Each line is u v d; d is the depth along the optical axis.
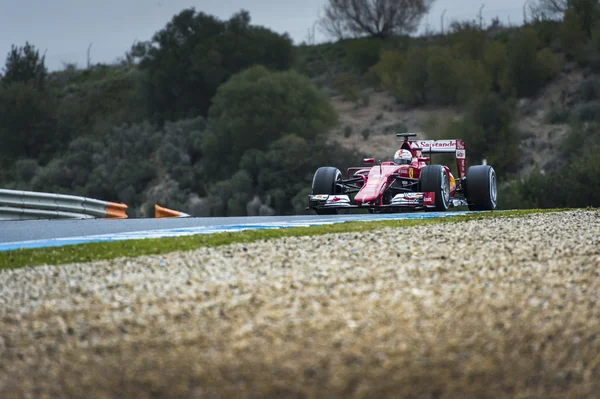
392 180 49.81
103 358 15.84
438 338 16.30
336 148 175.38
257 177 172.25
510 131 179.25
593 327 17.06
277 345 16.03
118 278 23.81
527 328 16.97
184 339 16.67
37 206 56.34
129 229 41.50
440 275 22.78
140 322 18.09
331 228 35.69
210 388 14.16
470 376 14.53
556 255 26.25
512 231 33.34
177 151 189.88
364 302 19.28
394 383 14.20
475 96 189.38
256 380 14.40
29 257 28.59
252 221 46.34
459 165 54.88
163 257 27.67
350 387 14.06
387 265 24.64
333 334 16.61
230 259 26.70
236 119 182.38
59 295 21.67
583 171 137.62
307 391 13.95
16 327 18.36
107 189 187.12
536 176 142.00
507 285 21.19
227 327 17.39
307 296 20.16
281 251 28.22
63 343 16.97
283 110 185.12
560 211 47.59
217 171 185.50
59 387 14.51
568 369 14.96
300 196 159.25
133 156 193.12
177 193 181.12
